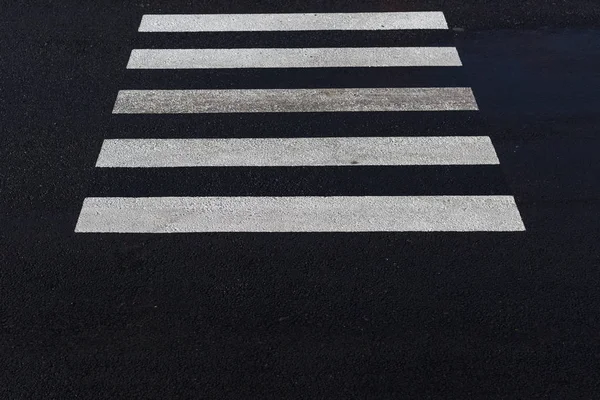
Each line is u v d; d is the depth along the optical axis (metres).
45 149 5.55
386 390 3.94
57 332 4.25
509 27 6.86
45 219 4.99
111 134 5.71
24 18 6.99
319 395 3.91
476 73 6.32
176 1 7.33
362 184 5.26
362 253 4.72
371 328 4.25
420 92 6.14
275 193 5.19
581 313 4.33
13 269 4.64
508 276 4.56
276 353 4.12
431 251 4.73
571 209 5.03
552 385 3.95
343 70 6.41
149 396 3.91
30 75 6.30
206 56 6.59
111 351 4.15
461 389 3.94
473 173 5.34
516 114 5.87
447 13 7.08
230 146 5.60
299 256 4.71
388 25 6.96
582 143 5.57
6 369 4.05
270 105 6.01
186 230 4.90
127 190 5.22
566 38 6.69
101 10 7.14
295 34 6.87
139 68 6.42
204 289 4.50
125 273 4.61
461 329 4.24
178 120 5.86
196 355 4.12
